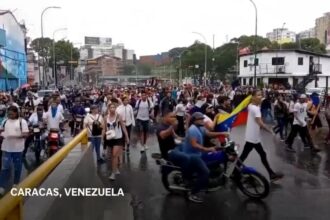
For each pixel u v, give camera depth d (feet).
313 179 32.81
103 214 24.00
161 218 23.45
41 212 10.79
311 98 65.77
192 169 26.45
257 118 31.35
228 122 32.07
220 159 26.68
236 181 27.63
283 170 36.19
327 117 52.29
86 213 18.44
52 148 39.73
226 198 27.48
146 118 47.11
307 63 233.55
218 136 28.68
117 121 33.32
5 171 31.60
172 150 27.68
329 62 244.22
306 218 23.40
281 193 28.63
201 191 26.55
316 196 27.89
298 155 43.73
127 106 44.55
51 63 303.89
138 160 41.06
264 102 77.30
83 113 57.26
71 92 138.41
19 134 29.66
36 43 294.25
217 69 314.96
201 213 24.39
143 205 25.81
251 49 263.90
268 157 42.47
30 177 11.52
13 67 165.89
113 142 33.14
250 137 31.73
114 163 32.96
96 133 38.42
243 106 31.83
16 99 76.07
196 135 26.30
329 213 24.26
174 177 27.61
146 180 32.40
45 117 41.57
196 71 337.52
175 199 27.12
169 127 29.50
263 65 238.07
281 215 23.93
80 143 23.22
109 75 589.73
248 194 27.45
